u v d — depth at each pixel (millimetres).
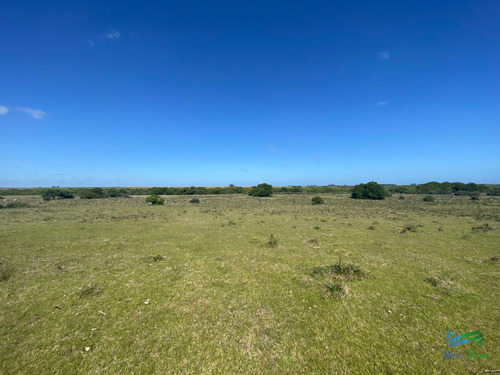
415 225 22531
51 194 63625
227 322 6586
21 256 12922
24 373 4773
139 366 4984
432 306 7457
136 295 8258
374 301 7789
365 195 61562
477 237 17422
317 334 6062
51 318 6785
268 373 4812
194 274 10250
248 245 15273
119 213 33625
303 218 28219
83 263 11758
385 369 4918
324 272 10070
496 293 8367
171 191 88062
